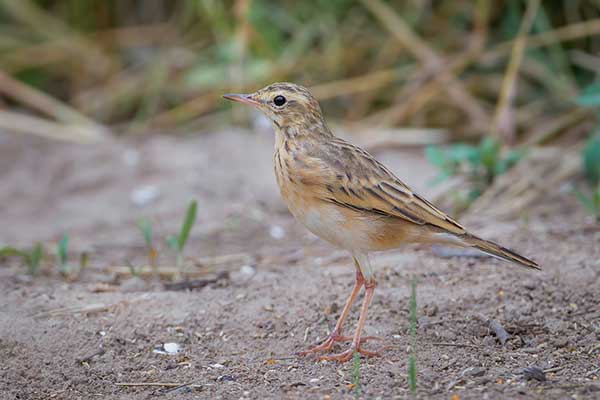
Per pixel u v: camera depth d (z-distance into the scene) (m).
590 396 7.95
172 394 8.61
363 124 17.80
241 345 9.59
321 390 8.45
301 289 10.77
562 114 17.09
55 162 16.75
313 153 9.55
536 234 12.35
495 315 9.93
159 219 14.60
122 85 18.94
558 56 17.27
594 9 17.78
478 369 8.68
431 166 16.05
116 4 20.19
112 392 8.72
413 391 8.03
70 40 19.52
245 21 17.61
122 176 16.19
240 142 17.08
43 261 12.67
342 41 18.86
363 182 9.33
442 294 10.42
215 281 11.31
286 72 18.31
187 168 16.23
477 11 17.89
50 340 9.60
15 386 8.85
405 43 17.98
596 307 10.03
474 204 13.95
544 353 9.12
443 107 17.81
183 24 19.66
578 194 12.90
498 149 13.84
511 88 16.17
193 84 17.81
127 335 9.76
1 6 19.83
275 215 14.55
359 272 9.75
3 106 18.95
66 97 19.55
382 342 9.48
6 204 15.62
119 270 12.03
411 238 9.45
